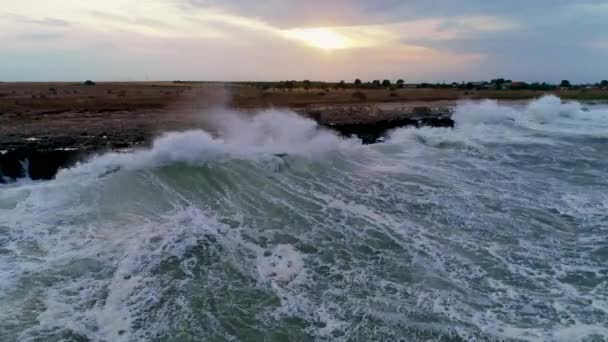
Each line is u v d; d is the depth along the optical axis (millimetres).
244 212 10141
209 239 8555
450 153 17516
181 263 7582
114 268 7355
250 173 12852
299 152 15336
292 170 13758
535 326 5961
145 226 9102
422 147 18438
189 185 11617
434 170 14656
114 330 5758
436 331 5797
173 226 9125
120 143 15195
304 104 33562
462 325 5953
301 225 9484
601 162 16312
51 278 7000
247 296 6637
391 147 17922
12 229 8781
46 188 10992
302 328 5855
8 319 5906
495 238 9047
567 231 9469
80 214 9609
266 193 11539
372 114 25594
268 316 6129
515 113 29047
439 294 6789
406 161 15859
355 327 5875
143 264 7496
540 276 7449
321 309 6316
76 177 11742
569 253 8367
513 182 13422
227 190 11516
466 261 7973
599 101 44344
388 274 7414
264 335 5703
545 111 29141
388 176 13695
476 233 9289
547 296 6793
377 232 9203
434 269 7625
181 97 38375
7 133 16797
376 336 5680
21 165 12758
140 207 10109
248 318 6078
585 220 10117
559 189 12719
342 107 30344
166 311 6207
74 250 7953
